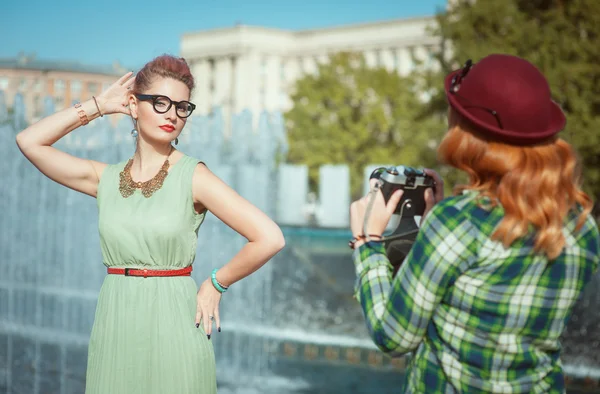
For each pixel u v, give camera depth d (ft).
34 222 35.22
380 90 132.16
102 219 7.34
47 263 34.96
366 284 5.97
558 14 70.08
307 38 255.91
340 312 31.65
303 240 47.70
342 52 138.10
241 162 45.14
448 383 5.58
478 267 5.40
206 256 33.24
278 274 38.17
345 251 44.52
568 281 5.49
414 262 5.51
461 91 5.59
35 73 105.19
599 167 65.62
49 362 21.38
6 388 18.15
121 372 7.18
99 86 108.27
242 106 256.93
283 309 31.58
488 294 5.40
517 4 74.43
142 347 7.18
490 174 5.48
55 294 32.40
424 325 5.57
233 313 30.94
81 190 7.70
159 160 7.39
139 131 7.38
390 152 128.88
